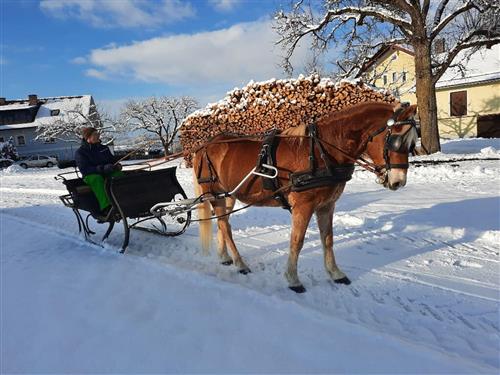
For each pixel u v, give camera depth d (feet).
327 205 14.92
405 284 14.49
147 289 14.49
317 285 14.93
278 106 44.88
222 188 17.26
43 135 138.41
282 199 14.75
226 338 10.91
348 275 15.64
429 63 47.03
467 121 90.48
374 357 9.71
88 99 163.53
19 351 10.82
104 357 10.33
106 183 19.19
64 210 33.24
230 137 16.96
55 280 16.02
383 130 12.75
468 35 48.03
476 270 15.33
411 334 11.32
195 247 20.43
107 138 135.03
